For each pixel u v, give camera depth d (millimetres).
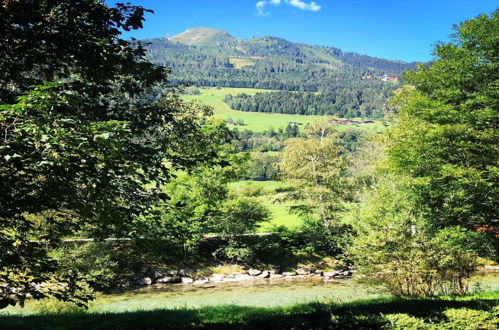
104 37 8906
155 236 9688
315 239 40781
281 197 44562
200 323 9547
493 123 17969
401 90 31312
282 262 39156
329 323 8617
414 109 20266
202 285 32156
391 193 18578
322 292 27906
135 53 9531
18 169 6746
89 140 6590
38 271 7480
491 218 17859
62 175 7078
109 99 9805
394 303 10883
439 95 19156
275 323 8758
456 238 15742
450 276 15555
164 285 31844
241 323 9047
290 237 42375
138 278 31891
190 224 32688
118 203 8906
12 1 7266
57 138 5914
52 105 6305
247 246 38312
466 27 17906
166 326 9273
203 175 32688
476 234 16688
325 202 42344
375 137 33812
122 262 32219
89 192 7902
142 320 10398
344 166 44312
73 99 6809
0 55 7871
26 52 7918
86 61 8516
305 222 43875
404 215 16859
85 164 7402
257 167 102375
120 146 6488
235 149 34469
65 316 11375
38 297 7301
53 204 7555
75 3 8625
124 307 22406
